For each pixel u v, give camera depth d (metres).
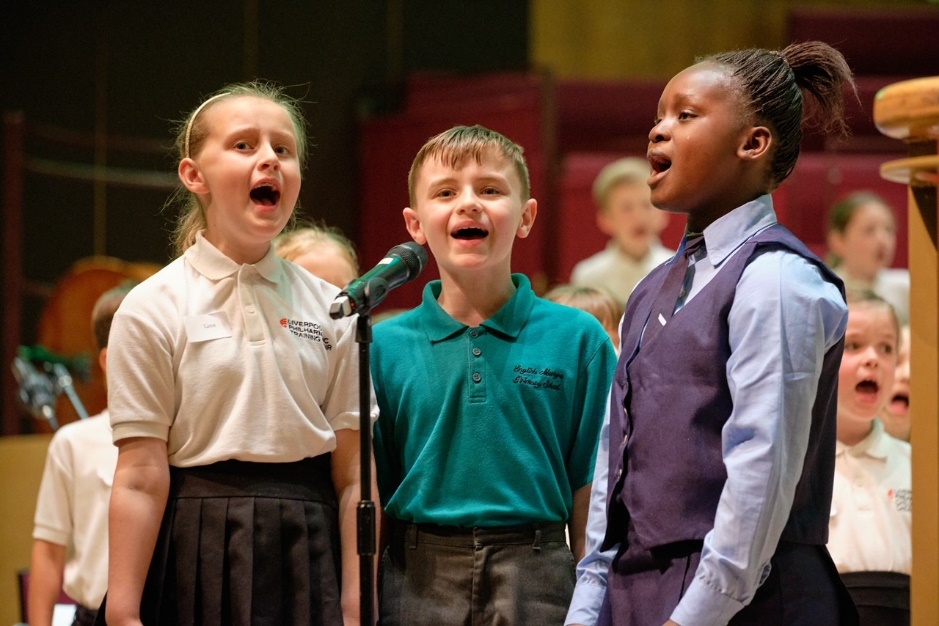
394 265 5.47
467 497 5.91
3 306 16.97
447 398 6.03
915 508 4.22
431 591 5.84
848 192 16.02
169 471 5.54
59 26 17.64
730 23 20.72
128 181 17.91
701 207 5.37
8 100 17.31
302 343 5.74
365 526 5.25
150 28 18.23
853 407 7.63
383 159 18.20
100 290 13.95
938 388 4.19
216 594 5.36
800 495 5.00
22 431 15.41
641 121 18.39
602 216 15.55
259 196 5.80
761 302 4.84
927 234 4.23
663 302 5.37
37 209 17.44
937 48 18.61
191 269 5.80
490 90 16.97
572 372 6.14
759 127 5.26
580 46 20.59
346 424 5.83
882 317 7.74
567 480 6.09
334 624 5.46
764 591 4.85
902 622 7.20
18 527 10.71
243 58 18.83
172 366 5.54
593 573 5.41
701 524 4.92
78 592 7.95
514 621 5.70
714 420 4.99
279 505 5.49
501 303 6.30
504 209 6.05
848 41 18.66
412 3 19.84
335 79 19.30
